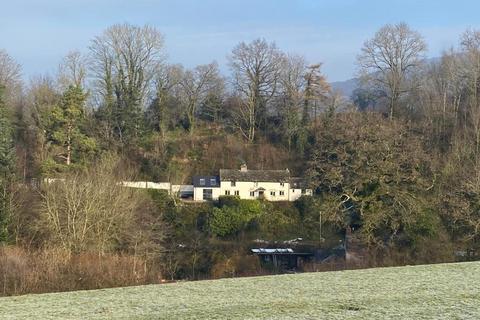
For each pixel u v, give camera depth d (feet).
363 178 150.92
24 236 170.60
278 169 294.46
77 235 156.35
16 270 114.01
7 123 232.94
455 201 149.59
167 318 60.03
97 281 117.50
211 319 58.75
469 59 291.58
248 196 271.08
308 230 223.30
